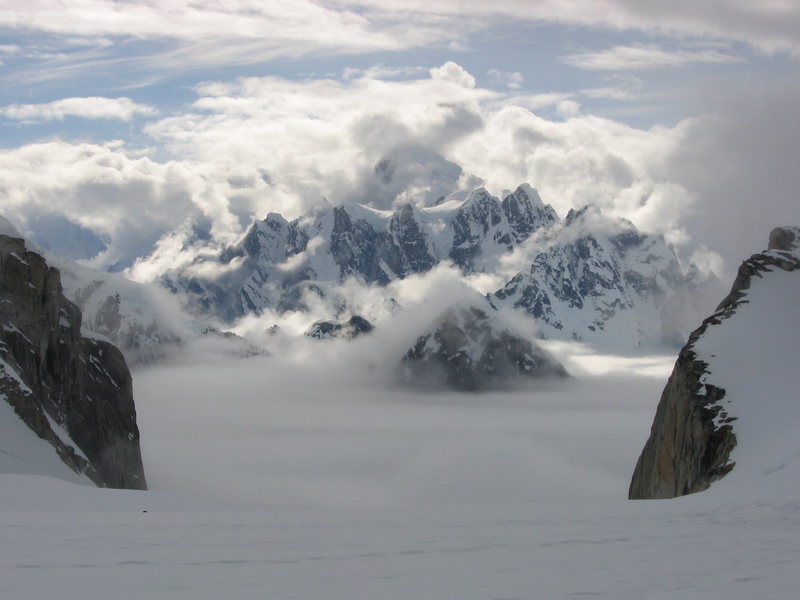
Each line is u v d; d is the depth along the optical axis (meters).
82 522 46.91
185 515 51.72
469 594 27.53
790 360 101.56
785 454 75.94
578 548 36.41
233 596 27.55
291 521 47.25
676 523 44.16
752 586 28.42
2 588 28.73
